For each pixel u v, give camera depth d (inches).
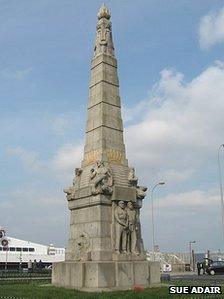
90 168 1042.7
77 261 958.4
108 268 901.2
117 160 1058.1
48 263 3754.9
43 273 1834.4
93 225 963.3
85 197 1008.2
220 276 1879.9
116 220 964.0
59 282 986.7
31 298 732.7
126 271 928.3
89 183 1015.6
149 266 980.6
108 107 1093.1
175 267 2613.2
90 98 1136.8
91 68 1170.0
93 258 931.3
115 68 1151.6
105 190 966.4
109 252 936.9
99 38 1174.3
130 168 1069.1
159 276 994.7
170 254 2787.9
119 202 981.8
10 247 3927.2
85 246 961.5
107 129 1069.1
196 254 3038.9
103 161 1023.6
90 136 1095.6
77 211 1036.5
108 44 1163.9
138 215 1034.1
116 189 984.9
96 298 718.5
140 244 1008.2
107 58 1140.5
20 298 735.1
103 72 1115.9
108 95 1104.8
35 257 3732.8
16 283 1165.1
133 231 985.5
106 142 1055.0
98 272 882.8
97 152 1050.1
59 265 999.6
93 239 951.6
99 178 974.4
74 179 1083.9
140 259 977.5
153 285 955.3
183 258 2913.4
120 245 956.6
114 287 892.0
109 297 724.0
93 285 880.9
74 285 919.0
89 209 991.0
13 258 3570.4
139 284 943.7
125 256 946.1
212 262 2145.7
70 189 1077.1
